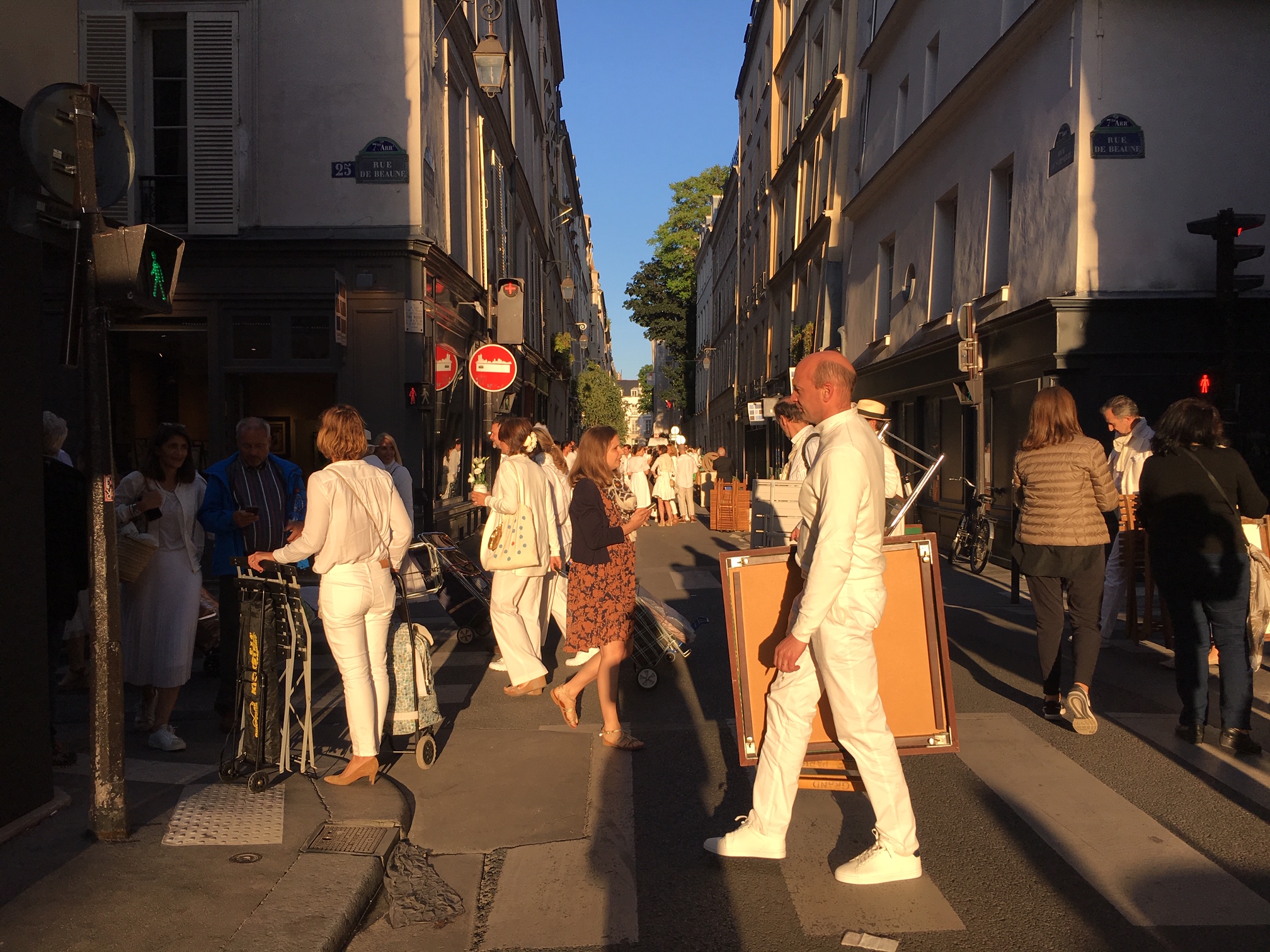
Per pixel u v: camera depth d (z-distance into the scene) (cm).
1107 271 1050
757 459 3431
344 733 555
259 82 1306
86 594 651
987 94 1305
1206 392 997
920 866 356
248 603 451
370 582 457
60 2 409
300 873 355
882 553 355
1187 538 499
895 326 1755
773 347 3092
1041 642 554
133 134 1297
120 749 384
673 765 499
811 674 364
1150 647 762
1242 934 317
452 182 1639
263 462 554
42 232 357
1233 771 470
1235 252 924
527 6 2836
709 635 862
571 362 4669
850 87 2158
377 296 1316
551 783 473
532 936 326
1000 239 1299
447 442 1641
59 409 1240
